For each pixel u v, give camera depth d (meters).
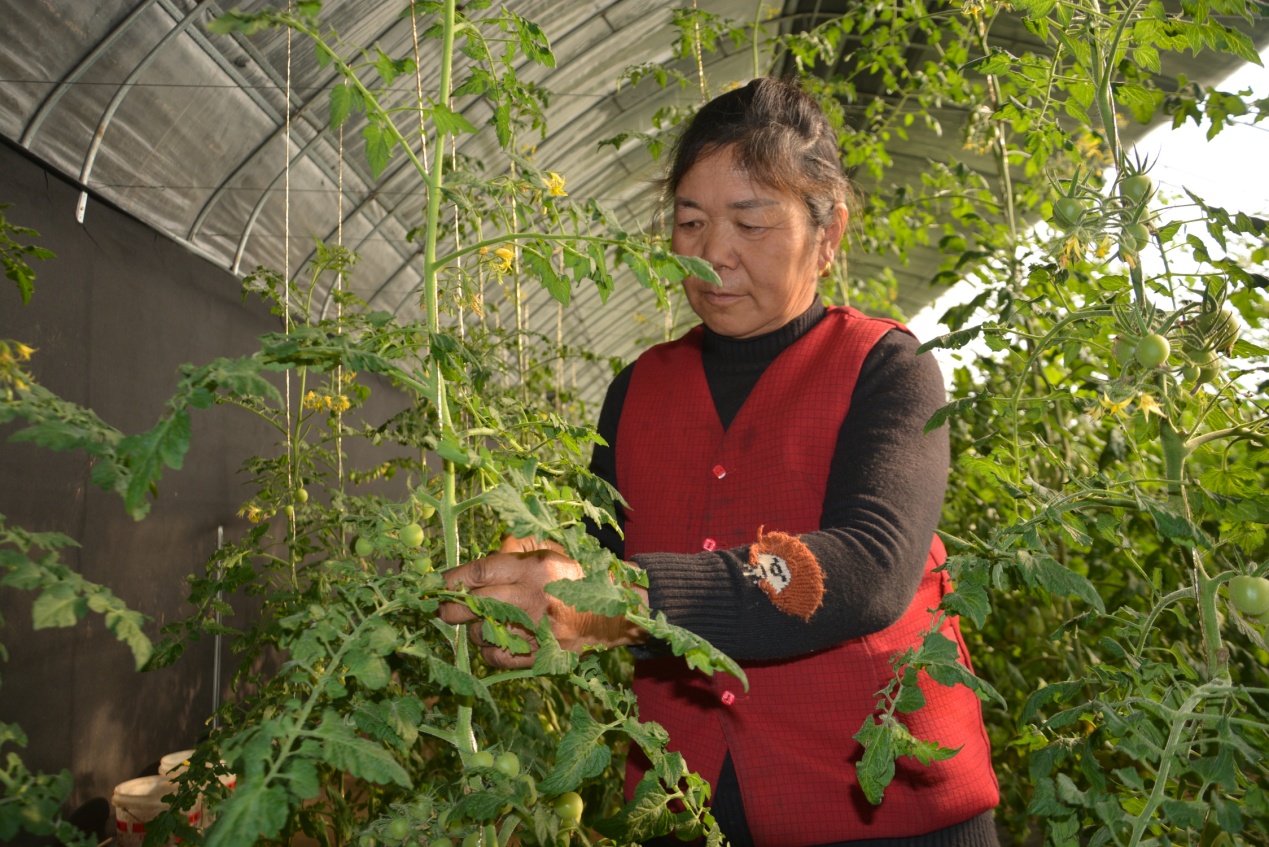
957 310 2.13
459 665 1.05
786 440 1.48
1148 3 1.32
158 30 3.26
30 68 3.09
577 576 1.08
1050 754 1.14
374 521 1.14
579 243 1.06
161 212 4.29
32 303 2.84
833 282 4.49
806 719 1.45
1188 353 1.27
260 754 0.73
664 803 1.05
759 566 1.15
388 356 1.08
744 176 1.44
